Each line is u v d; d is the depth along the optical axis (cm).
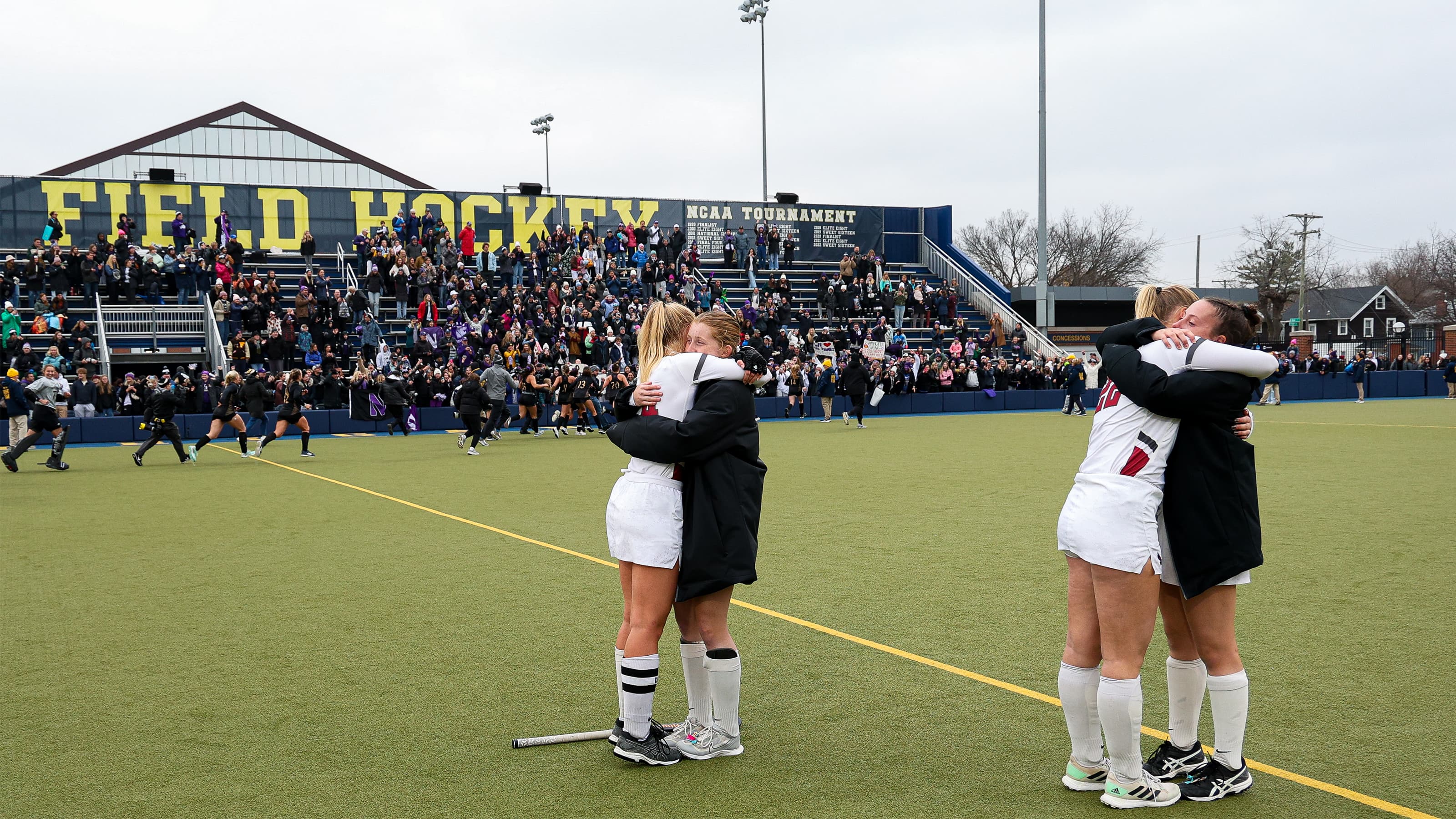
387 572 788
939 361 3450
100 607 680
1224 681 369
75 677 527
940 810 363
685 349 428
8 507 1174
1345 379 3997
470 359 2831
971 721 454
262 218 3466
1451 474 1369
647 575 405
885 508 1103
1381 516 1006
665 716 462
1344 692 483
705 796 377
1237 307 375
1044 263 3759
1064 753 416
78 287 2916
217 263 2970
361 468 1634
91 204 3281
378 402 2559
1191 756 382
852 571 774
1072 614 378
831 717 462
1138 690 359
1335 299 8244
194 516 1095
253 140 5016
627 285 3538
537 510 1131
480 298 3219
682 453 396
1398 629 593
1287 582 716
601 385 2622
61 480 1474
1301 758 405
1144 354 360
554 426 2498
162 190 3356
